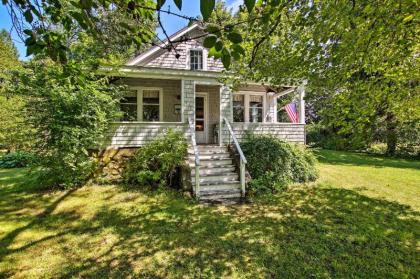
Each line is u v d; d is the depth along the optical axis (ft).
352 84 15.21
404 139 54.24
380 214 19.88
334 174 33.55
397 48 12.92
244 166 24.99
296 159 29.68
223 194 24.12
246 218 18.90
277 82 17.43
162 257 13.51
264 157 28.02
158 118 36.27
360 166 41.55
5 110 41.70
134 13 7.54
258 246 14.76
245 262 13.14
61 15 7.93
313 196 24.25
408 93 14.75
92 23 7.66
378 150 60.44
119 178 27.17
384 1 9.82
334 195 24.58
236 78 21.91
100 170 26.81
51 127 22.02
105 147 27.40
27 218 18.24
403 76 14.79
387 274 12.30
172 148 26.89
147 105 35.99
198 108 38.86
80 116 22.62
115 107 28.07
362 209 20.93
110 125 27.45
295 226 17.54
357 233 16.52
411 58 15.10
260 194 24.59
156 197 22.91
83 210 19.80
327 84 14.38
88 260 13.19
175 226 17.34
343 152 62.03
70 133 22.58
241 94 40.52
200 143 38.34
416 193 25.61
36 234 15.93
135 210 20.01
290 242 15.28
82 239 15.39
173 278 11.80
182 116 30.50
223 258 13.48
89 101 23.63
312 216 19.38
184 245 14.79
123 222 17.85
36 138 22.91
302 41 14.19
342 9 10.53
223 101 32.48
